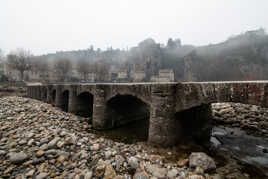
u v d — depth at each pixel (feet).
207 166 23.99
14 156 20.21
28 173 17.95
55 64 263.49
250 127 52.65
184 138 37.40
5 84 141.28
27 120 37.11
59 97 82.23
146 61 340.39
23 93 130.21
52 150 22.22
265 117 57.82
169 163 26.00
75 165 19.84
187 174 21.31
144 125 57.82
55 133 27.81
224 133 48.67
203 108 42.47
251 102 20.70
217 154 32.48
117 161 20.99
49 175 17.90
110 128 51.34
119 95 44.86
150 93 35.06
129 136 44.24
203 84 26.76
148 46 376.68
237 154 32.89
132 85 39.81
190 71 285.64
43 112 47.85
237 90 22.17
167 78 292.61
